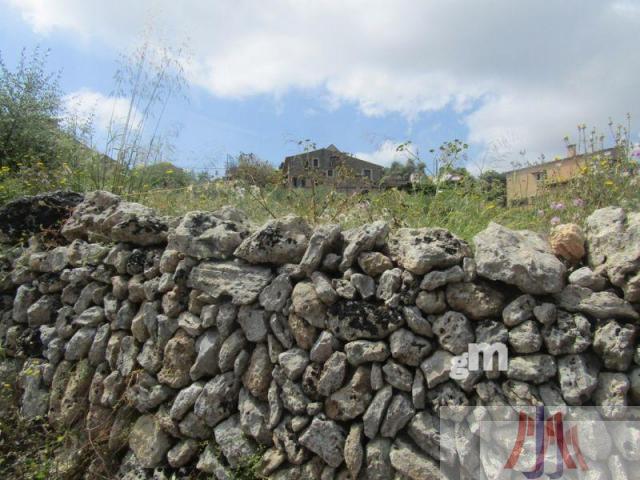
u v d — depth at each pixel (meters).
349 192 3.61
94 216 3.46
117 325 3.14
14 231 3.87
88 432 2.98
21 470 2.92
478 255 2.19
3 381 3.51
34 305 3.53
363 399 2.25
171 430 2.73
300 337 2.46
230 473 2.51
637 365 1.94
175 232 2.90
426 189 3.46
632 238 2.03
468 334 2.14
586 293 2.05
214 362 2.70
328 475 2.29
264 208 3.80
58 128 6.25
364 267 2.38
